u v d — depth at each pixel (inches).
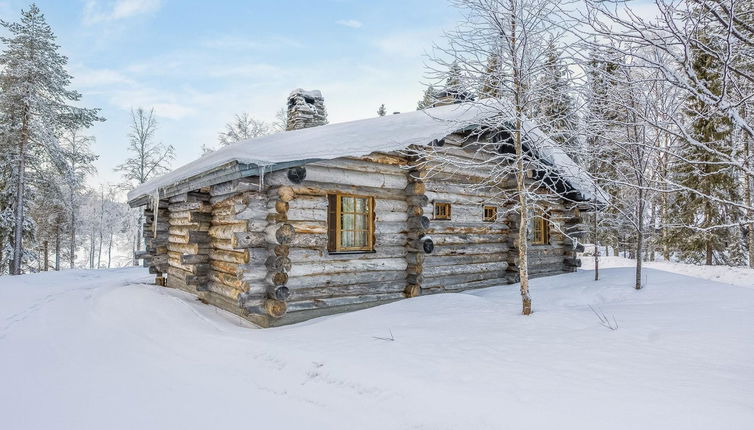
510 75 246.8
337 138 300.5
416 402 143.0
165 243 446.3
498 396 136.6
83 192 1152.8
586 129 235.3
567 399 130.2
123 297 352.2
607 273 404.8
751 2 119.1
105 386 187.0
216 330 257.0
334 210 304.7
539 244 444.8
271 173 261.6
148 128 1021.8
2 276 574.6
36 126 706.2
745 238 765.9
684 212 713.0
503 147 388.2
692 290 297.0
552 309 257.6
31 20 735.7
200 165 331.6
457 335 205.3
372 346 194.1
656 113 198.4
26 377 200.2
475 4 243.4
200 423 148.9
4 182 713.0
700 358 159.3
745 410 113.6
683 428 108.5
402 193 333.7
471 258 379.2
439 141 342.0
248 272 261.6
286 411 154.2
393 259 324.2
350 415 145.8
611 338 188.4
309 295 280.4
